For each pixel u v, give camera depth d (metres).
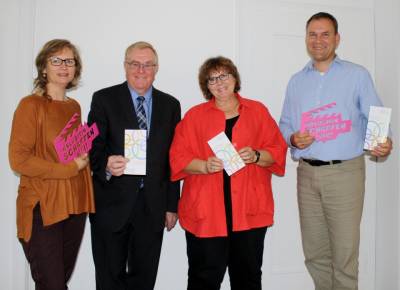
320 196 2.13
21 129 1.62
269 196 1.94
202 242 1.87
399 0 2.56
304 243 2.26
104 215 1.90
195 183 1.90
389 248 2.67
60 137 1.68
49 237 1.67
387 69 2.64
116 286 1.93
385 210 2.68
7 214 2.21
